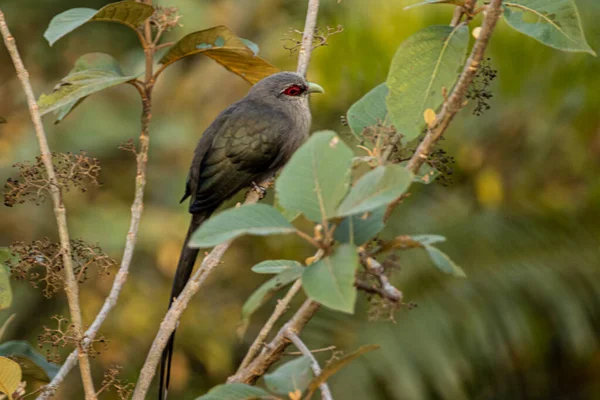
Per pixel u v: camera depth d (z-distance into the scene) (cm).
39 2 1420
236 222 294
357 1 1147
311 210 299
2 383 390
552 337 1340
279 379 325
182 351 1291
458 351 1194
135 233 462
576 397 1452
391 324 1201
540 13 399
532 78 1209
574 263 1268
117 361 1233
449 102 336
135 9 451
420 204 1311
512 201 1327
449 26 383
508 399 1356
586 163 1309
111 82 459
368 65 1137
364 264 318
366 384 1146
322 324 1189
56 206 426
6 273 412
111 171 1345
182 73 1391
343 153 303
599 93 1199
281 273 301
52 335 411
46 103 448
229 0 1325
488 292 1228
